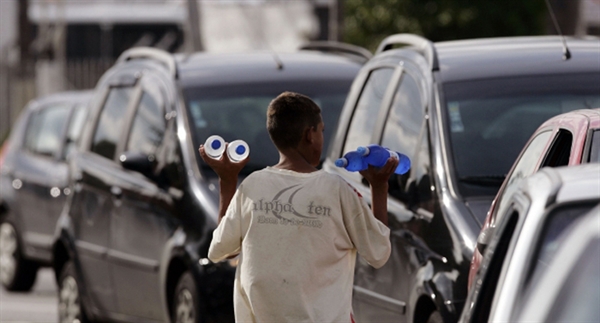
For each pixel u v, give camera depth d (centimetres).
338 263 1277
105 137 2822
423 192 1773
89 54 8738
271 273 1256
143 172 2445
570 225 855
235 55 2845
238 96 2583
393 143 1977
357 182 2023
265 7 8444
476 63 1942
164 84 2611
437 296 1590
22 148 3950
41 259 3712
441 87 1889
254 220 1271
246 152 1332
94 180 2747
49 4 8812
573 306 836
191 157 2380
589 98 1861
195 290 2184
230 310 2158
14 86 7544
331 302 1262
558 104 1848
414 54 2050
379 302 1822
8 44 8194
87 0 8938
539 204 865
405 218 1781
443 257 1630
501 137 1803
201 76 2633
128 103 2759
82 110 3744
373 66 2219
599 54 1962
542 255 848
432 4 5069
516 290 843
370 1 5156
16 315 3369
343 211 1280
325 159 2417
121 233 2566
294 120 1298
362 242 1283
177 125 2469
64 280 2888
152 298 2428
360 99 2230
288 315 1254
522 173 1466
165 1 8975
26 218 3803
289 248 1257
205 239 2214
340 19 5353
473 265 1431
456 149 1784
